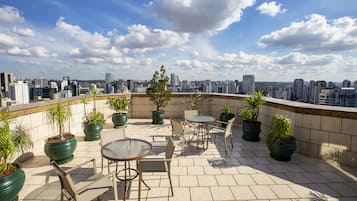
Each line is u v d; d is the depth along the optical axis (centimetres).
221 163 322
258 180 264
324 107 351
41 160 327
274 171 293
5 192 182
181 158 344
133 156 200
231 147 407
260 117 504
